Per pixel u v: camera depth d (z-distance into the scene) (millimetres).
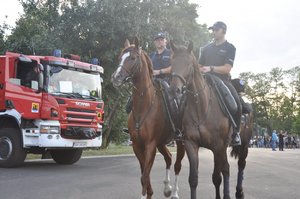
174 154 23906
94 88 15047
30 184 9617
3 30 23344
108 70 23375
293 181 11023
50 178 10781
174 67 6426
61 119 13711
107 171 12930
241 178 8500
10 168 13453
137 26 21719
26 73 13867
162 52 8273
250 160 19188
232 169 14391
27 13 23766
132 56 7008
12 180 10273
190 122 6719
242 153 8562
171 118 7234
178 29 25078
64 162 15578
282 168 14961
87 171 12812
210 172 13180
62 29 21578
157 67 8273
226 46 7660
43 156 18000
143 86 7109
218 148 6930
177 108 7164
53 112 13531
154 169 13867
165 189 8289
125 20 21516
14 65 13984
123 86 7691
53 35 21562
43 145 13383
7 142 13867
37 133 13461
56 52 14227
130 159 18562
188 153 6656
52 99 13578
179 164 8297
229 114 7020
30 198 7836
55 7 22484
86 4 21812
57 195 8195
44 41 21250
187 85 6484
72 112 13992
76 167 14180
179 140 7438
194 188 6277
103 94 23953
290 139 51938
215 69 7516
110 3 21500
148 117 7109
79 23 21484
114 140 28953
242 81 8055
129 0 22047
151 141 7152
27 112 13547
